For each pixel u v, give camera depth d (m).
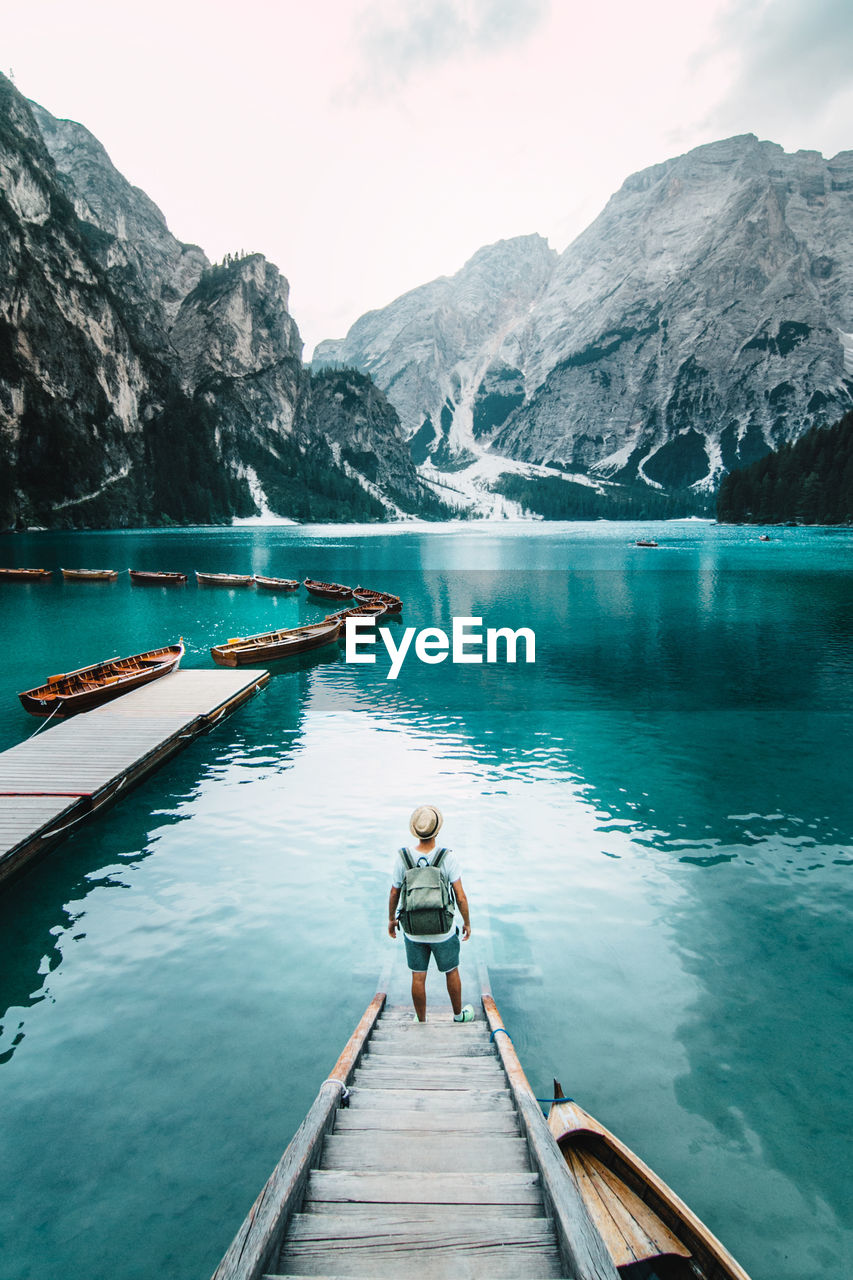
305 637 31.23
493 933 8.82
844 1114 5.96
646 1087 6.24
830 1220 5.01
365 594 48.22
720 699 22.06
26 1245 4.81
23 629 38.12
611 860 10.97
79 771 14.30
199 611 45.41
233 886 10.30
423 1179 3.89
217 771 15.78
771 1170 5.40
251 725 19.80
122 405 197.12
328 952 8.51
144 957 8.45
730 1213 5.07
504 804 13.45
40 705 19.59
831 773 15.18
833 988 7.70
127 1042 6.90
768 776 15.05
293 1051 6.73
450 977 6.29
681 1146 5.62
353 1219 3.52
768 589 54.50
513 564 84.50
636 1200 4.73
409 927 6.08
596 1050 6.70
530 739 18.03
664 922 9.11
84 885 10.41
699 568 74.44
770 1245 4.84
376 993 7.36
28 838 10.95
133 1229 4.91
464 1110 4.88
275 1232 3.25
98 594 54.88
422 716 20.58
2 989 7.82
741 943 8.61
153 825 12.70
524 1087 4.92
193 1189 5.21
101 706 20.14
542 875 10.44
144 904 9.80
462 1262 3.29
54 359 170.62
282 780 15.12
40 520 157.00
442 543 140.88
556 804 13.46
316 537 161.00
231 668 27.36
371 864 10.98
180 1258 4.69
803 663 27.86
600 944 8.59
